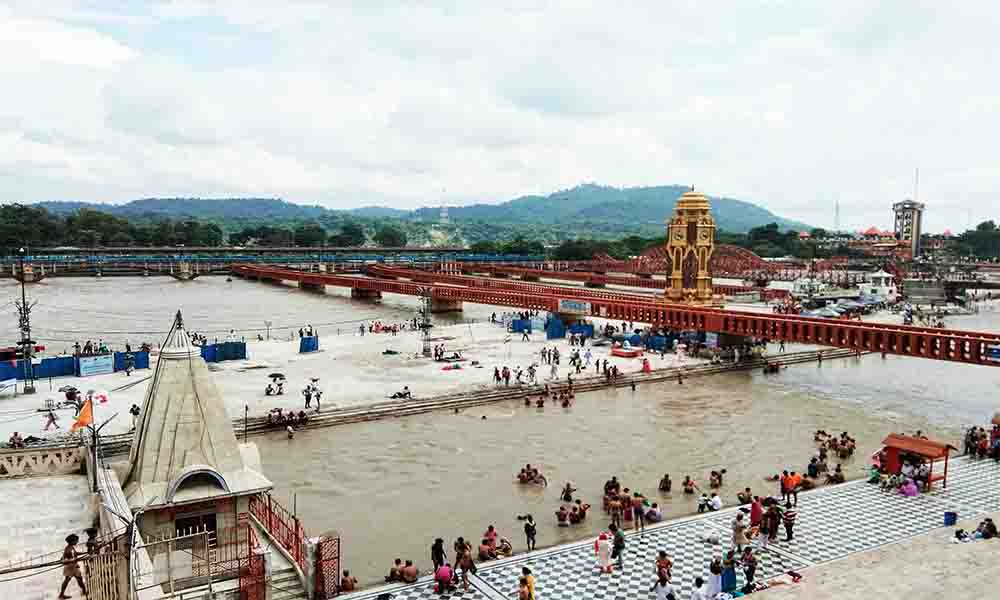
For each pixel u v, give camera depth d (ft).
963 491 160.45
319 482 174.91
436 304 539.70
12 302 561.84
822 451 189.67
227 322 465.88
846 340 299.99
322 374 289.33
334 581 111.24
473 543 142.51
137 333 407.85
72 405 227.20
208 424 103.50
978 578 102.12
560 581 120.47
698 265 425.28
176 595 88.58
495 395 259.80
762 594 98.17
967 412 250.57
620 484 175.83
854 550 130.00
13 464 118.62
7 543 93.20
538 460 193.26
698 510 158.71
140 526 97.76
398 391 259.60
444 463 189.88
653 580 120.67
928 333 277.23
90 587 77.46
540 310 445.37
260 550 98.99
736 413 246.06
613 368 293.23
